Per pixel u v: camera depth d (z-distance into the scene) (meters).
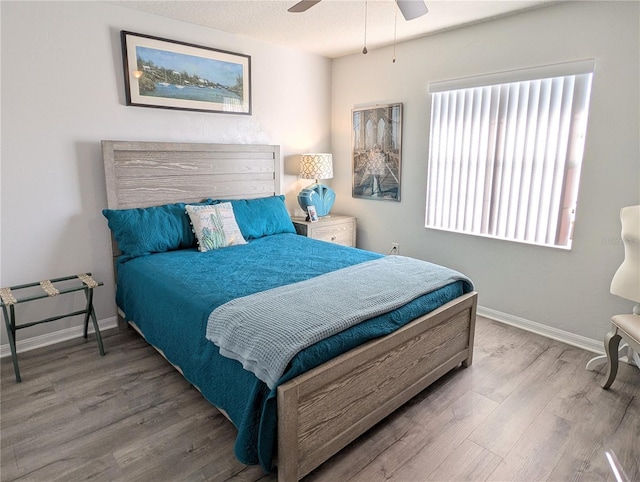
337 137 4.55
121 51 2.98
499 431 2.00
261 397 1.61
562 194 2.90
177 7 2.95
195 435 1.95
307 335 1.65
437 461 1.81
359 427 1.88
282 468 1.58
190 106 3.38
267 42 3.83
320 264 2.73
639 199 2.56
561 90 2.81
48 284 2.66
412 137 3.82
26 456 1.80
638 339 2.05
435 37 3.50
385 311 1.97
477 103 3.29
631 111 2.52
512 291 3.27
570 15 2.71
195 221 3.12
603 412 2.15
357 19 3.16
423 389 2.31
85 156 2.92
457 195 3.54
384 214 4.21
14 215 2.68
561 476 1.73
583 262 2.84
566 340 2.99
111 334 3.05
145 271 2.63
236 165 3.74
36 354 2.73
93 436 1.93
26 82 2.62
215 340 1.82
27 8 2.56
